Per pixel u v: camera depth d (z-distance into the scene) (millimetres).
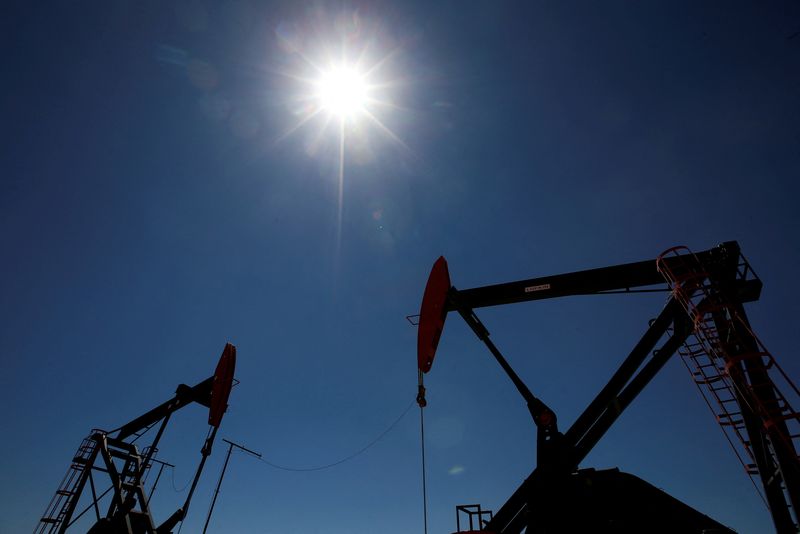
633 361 14148
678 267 13492
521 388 11062
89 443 18297
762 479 10484
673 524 10234
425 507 10812
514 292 16016
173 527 16516
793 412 9484
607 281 15031
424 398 11664
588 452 14422
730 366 10305
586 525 10461
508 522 13586
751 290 12695
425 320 12086
